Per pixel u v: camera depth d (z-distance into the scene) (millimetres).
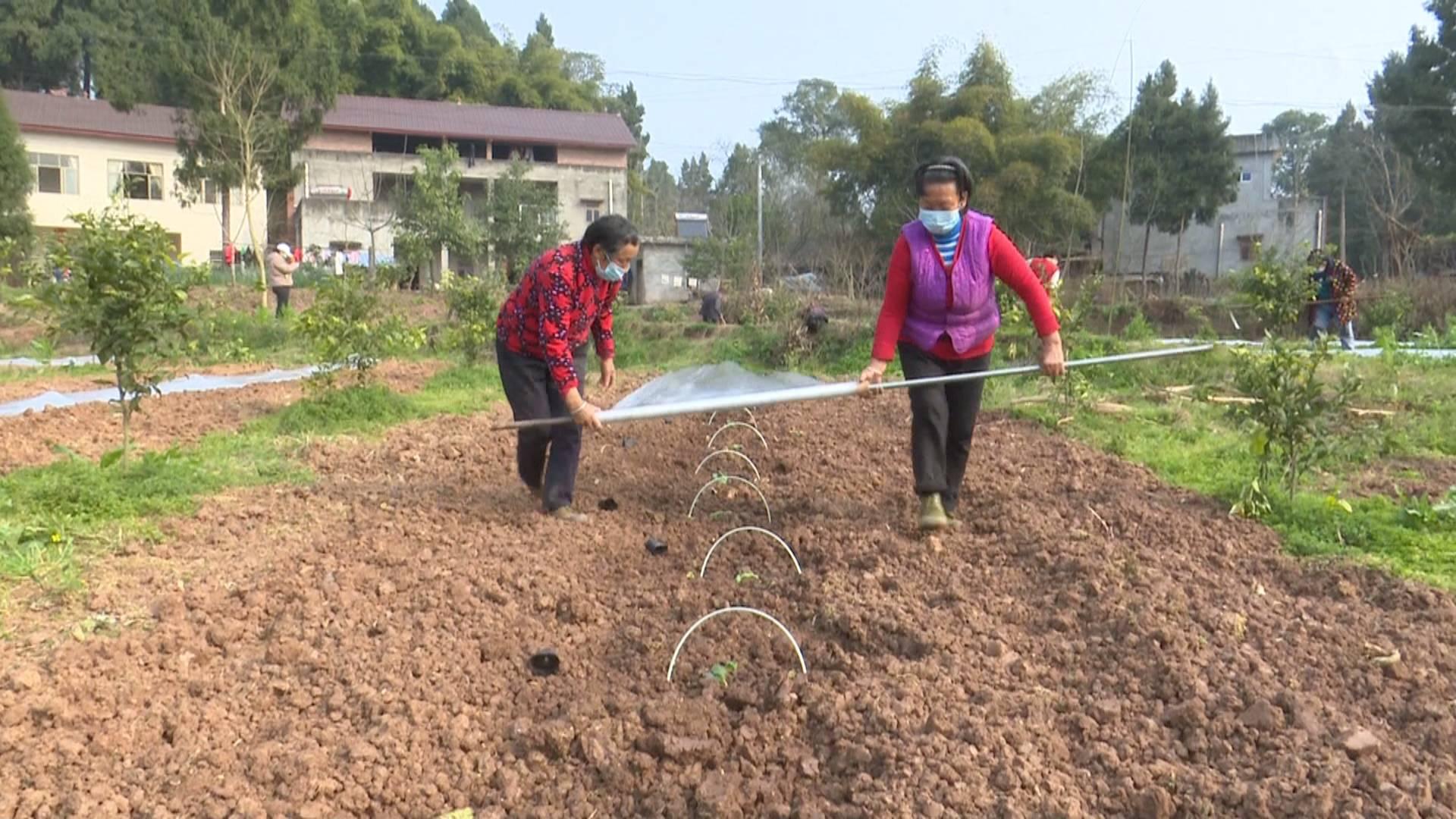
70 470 6281
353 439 8398
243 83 26188
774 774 3053
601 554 5082
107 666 3641
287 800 2926
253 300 23375
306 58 27031
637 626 4109
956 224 4969
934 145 29547
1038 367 4965
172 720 3322
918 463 4996
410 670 3715
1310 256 16125
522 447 5898
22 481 6000
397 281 23734
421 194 33094
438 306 23891
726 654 3789
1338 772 2811
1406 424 7898
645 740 3189
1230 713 3156
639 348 18578
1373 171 37688
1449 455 6961
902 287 5012
